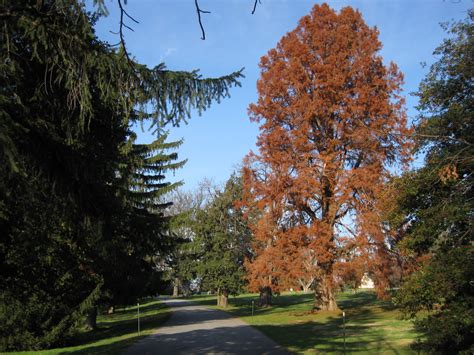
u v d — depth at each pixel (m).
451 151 11.31
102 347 17.67
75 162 7.51
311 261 29.02
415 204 12.04
